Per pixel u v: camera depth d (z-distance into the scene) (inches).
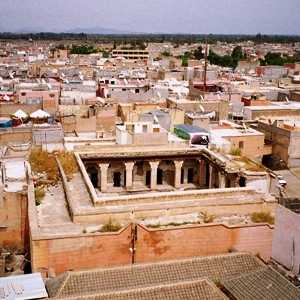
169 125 2748.5
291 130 2802.7
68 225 1419.8
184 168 2429.9
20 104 3004.4
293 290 1048.8
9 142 2208.4
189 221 1485.0
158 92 3850.9
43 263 1310.3
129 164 2306.8
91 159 2224.4
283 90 4439.0
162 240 1381.6
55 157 2058.3
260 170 2022.6
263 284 1083.9
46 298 1028.5
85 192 1692.9
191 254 1417.3
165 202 1576.0
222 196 1664.6
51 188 1748.3
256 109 3346.5
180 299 1029.2
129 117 2726.4
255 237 1449.3
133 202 1560.0
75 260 1331.2
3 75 4923.7
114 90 3964.1
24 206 1663.4
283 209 1311.5
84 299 997.8
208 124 2758.4
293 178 2711.6
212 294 1045.8
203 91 3914.9
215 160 2183.8
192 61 7135.8
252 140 2778.1
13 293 1032.2
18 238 1680.6
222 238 1428.4
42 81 4222.4
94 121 2738.7
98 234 1328.7
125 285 1109.7
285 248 1311.5
